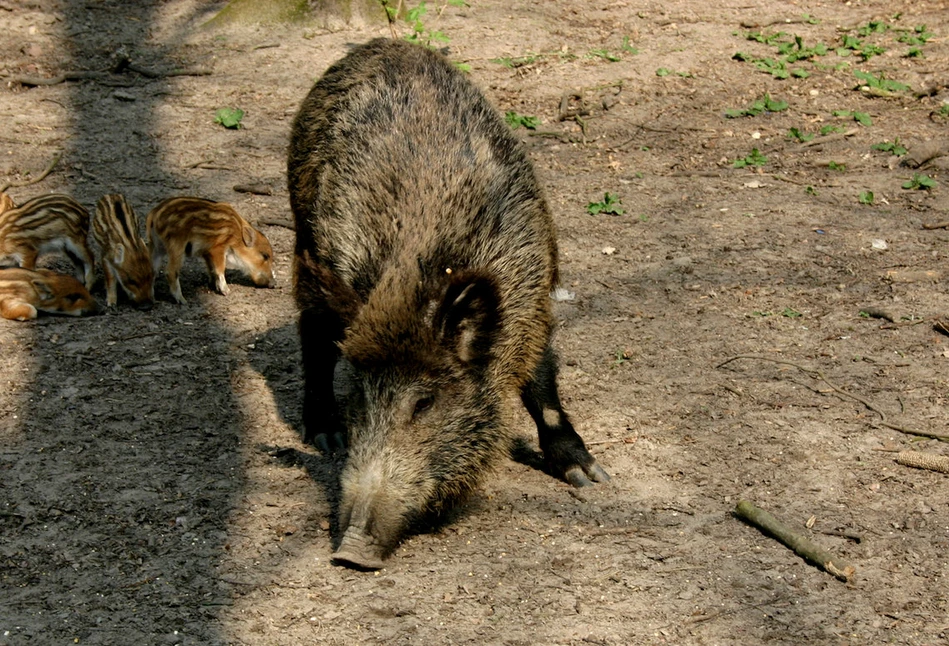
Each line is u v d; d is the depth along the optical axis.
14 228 5.96
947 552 5.23
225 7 8.45
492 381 5.26
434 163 5.29
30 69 7.49
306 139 5.60
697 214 6.54
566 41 8.34
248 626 5.07
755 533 5.28
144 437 5.52
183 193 6.58
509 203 5.32
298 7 8.34
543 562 5.21
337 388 5.74
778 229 6.45
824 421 5.59
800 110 7.27
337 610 5.10
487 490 5.41
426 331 5.14
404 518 5.16
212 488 5.38
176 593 5.13
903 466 5.45
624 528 5.30
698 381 5.73
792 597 5.14
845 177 6.77
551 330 5.42
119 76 7.47
